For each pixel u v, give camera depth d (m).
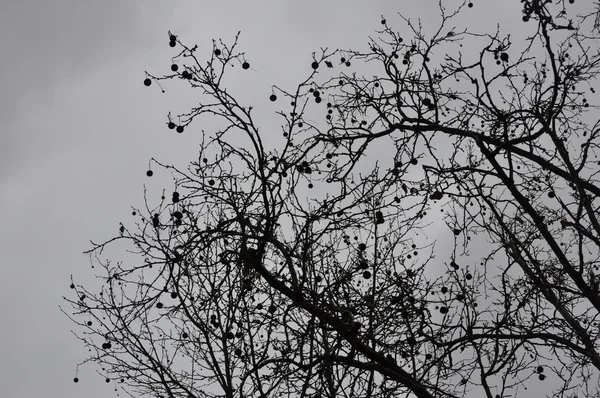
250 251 5.91
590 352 6.59
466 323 6.39
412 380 5.75
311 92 6.64
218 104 6.10
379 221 5.88
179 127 6.11
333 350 5.50
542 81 7.55
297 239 5.91
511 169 7.16
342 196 6.03
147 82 6.15
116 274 5.93
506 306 6.57
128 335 7.20
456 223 7.18
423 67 7.77
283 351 5.86
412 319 6.22
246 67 6.17
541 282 7.12
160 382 6.90
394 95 7.74
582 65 7.14
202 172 6.37
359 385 6.31
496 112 7.30
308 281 5.95
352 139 7.54
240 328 5.84
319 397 5.48
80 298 7.17
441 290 6.20
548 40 6.95
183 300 6.31
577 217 6.72
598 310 6.57
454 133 7.41
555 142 6.87
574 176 6.66
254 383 5.64
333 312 5.61
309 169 6.23
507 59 7.19
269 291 6.00
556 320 7.04
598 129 6.96
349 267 6.15
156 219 5.86
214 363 6.42
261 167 5.85
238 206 6.20
